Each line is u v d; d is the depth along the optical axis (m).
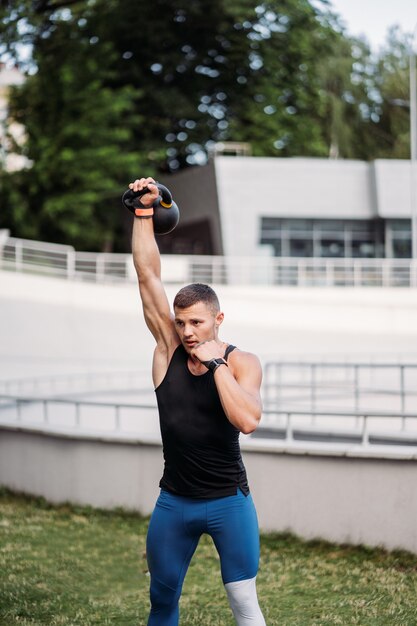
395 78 44.62
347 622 4.80
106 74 32.22
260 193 31.47
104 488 7.95
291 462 6.84
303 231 32.59
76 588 5.52
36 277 21.81
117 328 22.61
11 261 25.36
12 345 21.28
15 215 31.38
